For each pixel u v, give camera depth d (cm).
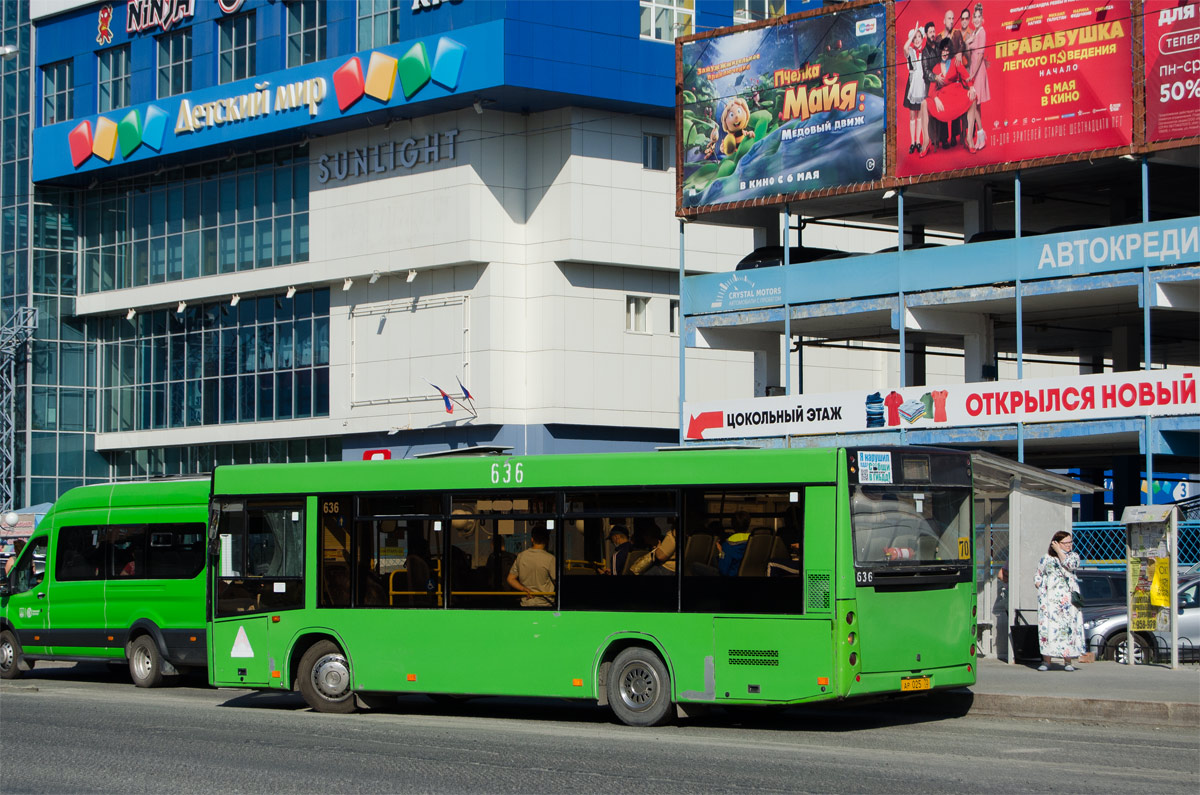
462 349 4400
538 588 1628
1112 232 2977
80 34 5353
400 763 1316
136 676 2217
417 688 1692
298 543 1792
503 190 4394
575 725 1623
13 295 5469
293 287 4828
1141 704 1584
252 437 4988
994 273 3152
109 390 5503
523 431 4378
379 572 1736
